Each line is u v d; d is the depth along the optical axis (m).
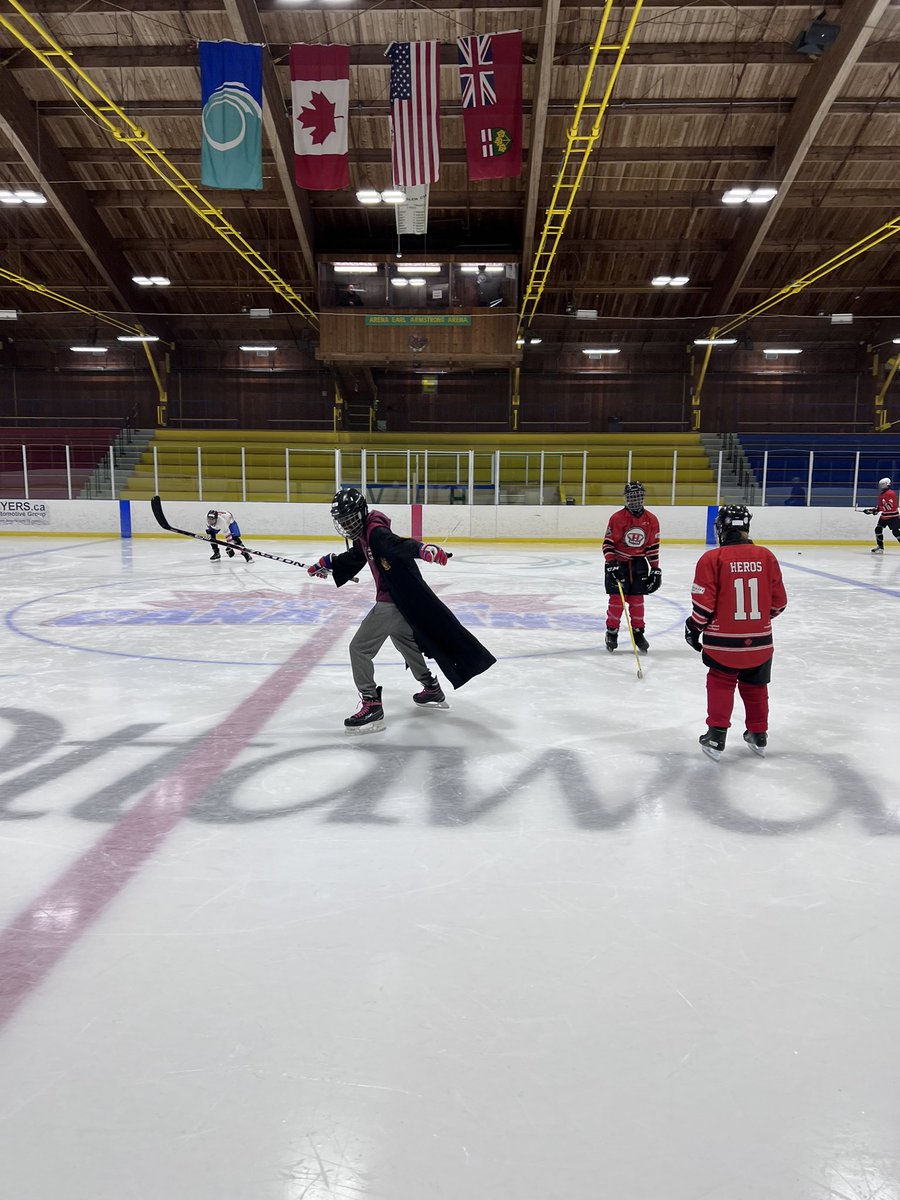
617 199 23.52
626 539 7.06
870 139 21.11
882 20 17.70
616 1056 1.96
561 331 30.36
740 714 5.21
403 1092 1.84
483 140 15.80
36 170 21.03
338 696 5.57
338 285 25.67
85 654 6.94
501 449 28.62
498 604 10.21
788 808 3.61
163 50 18.92
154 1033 2.05
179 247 26.20
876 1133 1.73
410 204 20.11
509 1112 1.78
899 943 2.50
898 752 4.42
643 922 2.62
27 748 4.39
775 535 22.00
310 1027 2.07
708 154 21.73
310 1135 1.71
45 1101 1.81
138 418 32.44
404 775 4.00
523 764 4.18
